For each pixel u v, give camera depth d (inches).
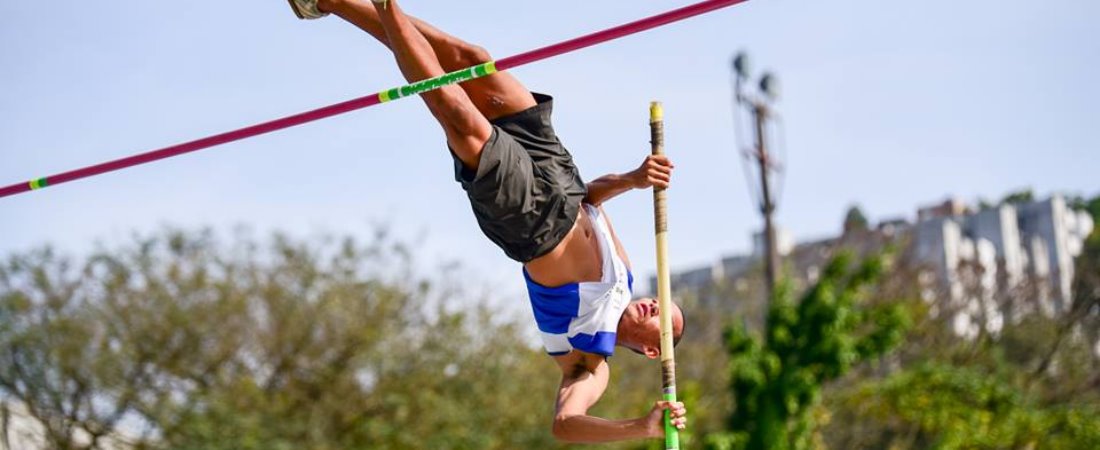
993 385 836.0
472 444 822.5
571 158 267.0
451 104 241.4
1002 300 1368.1
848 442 1008.2
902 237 1342.3
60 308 806.5
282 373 840.3
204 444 764.0
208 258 833.5
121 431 820.6
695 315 1379.2
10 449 855.7
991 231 2399.1
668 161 263.0
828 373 766.5
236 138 258.2
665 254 259.6
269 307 831.7
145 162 269.4
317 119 248.4
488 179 247.4
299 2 245.6
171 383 819.4
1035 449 819.4
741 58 999.6
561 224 260.1
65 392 807.1
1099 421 811.4
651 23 220.5
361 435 834.2
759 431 756.0
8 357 797.9
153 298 810.8
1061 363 1320.1
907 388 843.4
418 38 238.7
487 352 867.4
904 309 779.4
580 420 265.1
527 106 261.1
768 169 1012.5
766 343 785.6
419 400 828.6
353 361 831.1
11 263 802.2
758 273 1439.5
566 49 226.4
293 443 808.9
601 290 268.4
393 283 855.7
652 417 254.5
